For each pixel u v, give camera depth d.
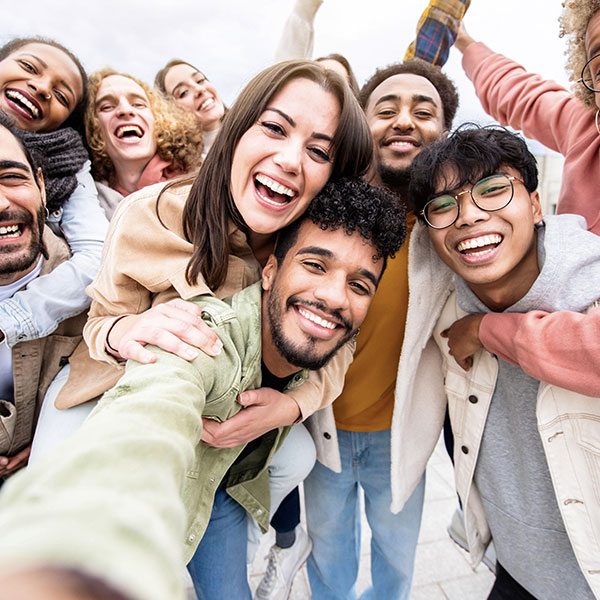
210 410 0.81
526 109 1.77
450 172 0.90
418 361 1.24
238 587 1.16
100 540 0.24
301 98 0.83
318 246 0.82
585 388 0.78
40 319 1.16
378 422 1.42
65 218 1.46
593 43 1.11
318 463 1.51
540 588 1.06
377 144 1.42
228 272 0.97
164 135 1.93
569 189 1.43
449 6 2.07
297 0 2.01
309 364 0.87
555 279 0.86
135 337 0.73
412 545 1.55
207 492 0.95
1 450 1.26
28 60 1.54
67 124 1.83
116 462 0.35
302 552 1.59
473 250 0.93
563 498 0.92
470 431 1.13
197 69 2.44
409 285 1.14
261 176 0.87
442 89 1.48
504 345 0.92
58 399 1.14
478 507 1.25
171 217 1.00
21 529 0.24
